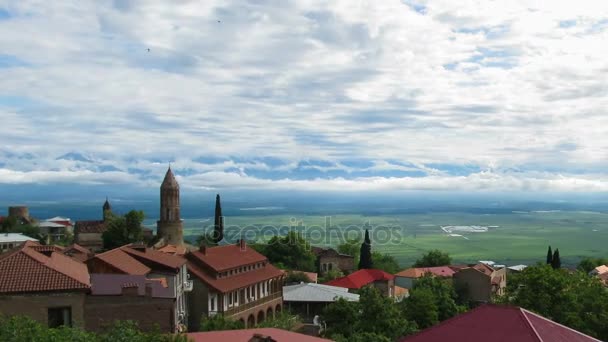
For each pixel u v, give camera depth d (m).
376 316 69.94
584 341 27.23
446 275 134.50
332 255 161.12
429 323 80.50
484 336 27.42
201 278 79.00
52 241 180.50
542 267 76.81
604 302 69.00
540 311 70.81
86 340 32.75
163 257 71.12
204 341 40.25
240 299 85.62
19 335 30.42
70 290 44.12
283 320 75.44
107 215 185.25
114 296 50.78
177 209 162.75
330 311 73.38
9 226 195.00
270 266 99.44
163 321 51.53
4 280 43.56
